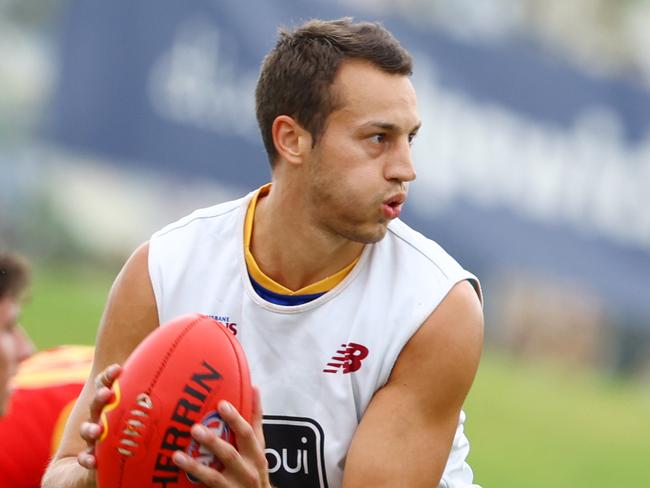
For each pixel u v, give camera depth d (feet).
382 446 34.83
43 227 179.83
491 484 104.94
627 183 113.09
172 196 198.80
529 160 110.22
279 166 35.68
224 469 32.12
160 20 103.55
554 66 110.42
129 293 36.68
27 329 123.95
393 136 34.32
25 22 192.75
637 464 119.44
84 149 103.81
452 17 109.91
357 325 35.45
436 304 35.40
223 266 36.35
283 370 35.58
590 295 170.40
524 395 141.38
